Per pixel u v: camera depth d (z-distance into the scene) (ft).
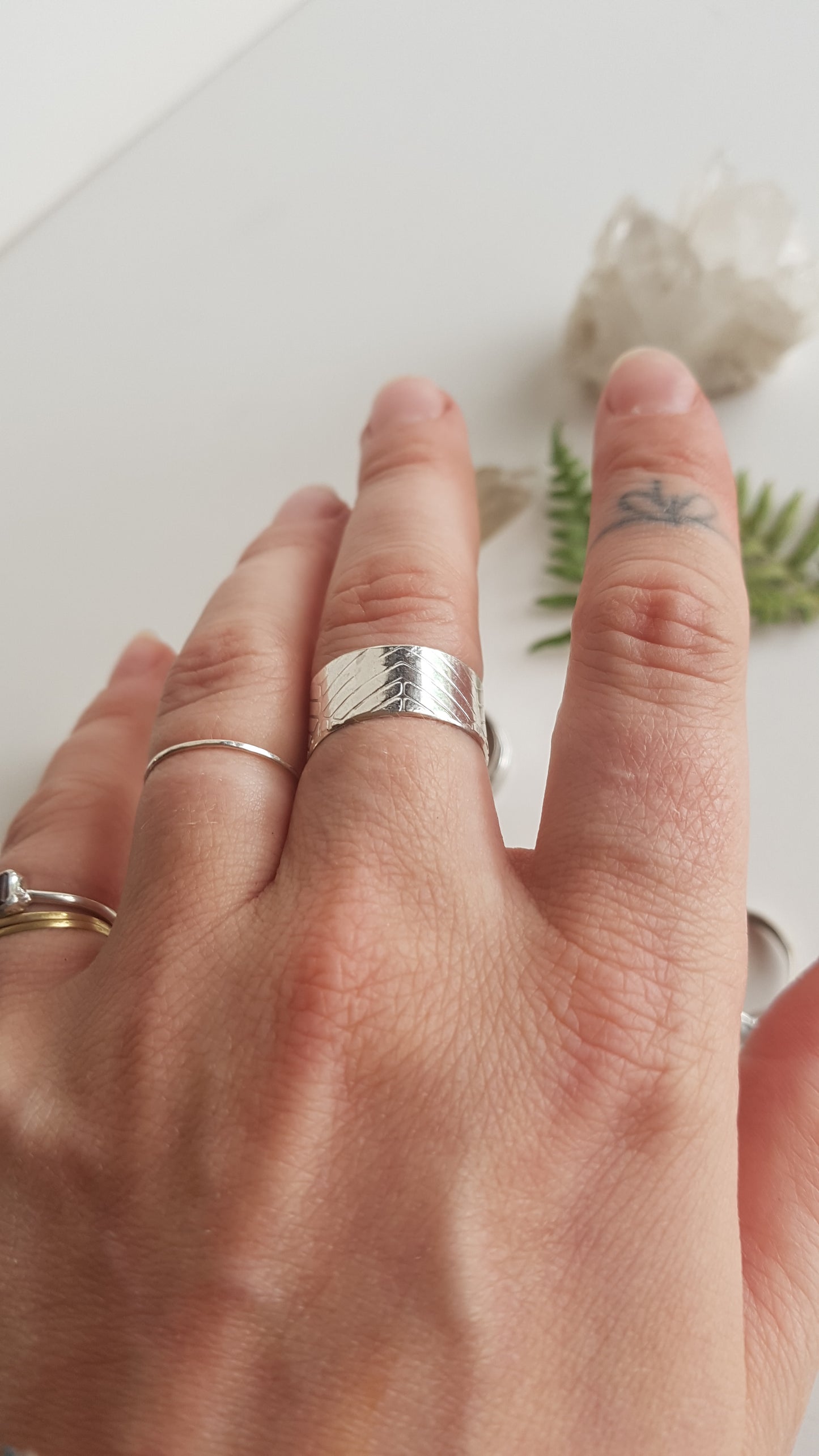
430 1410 0.31
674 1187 0.33
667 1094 0.33
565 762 0.37
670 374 0.41
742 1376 0.33
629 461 0.41
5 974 0.41
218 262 0.75
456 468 0.45
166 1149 0.33
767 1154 0.38
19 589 0.67
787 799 0.56
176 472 0.69
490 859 0.37
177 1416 0.32
